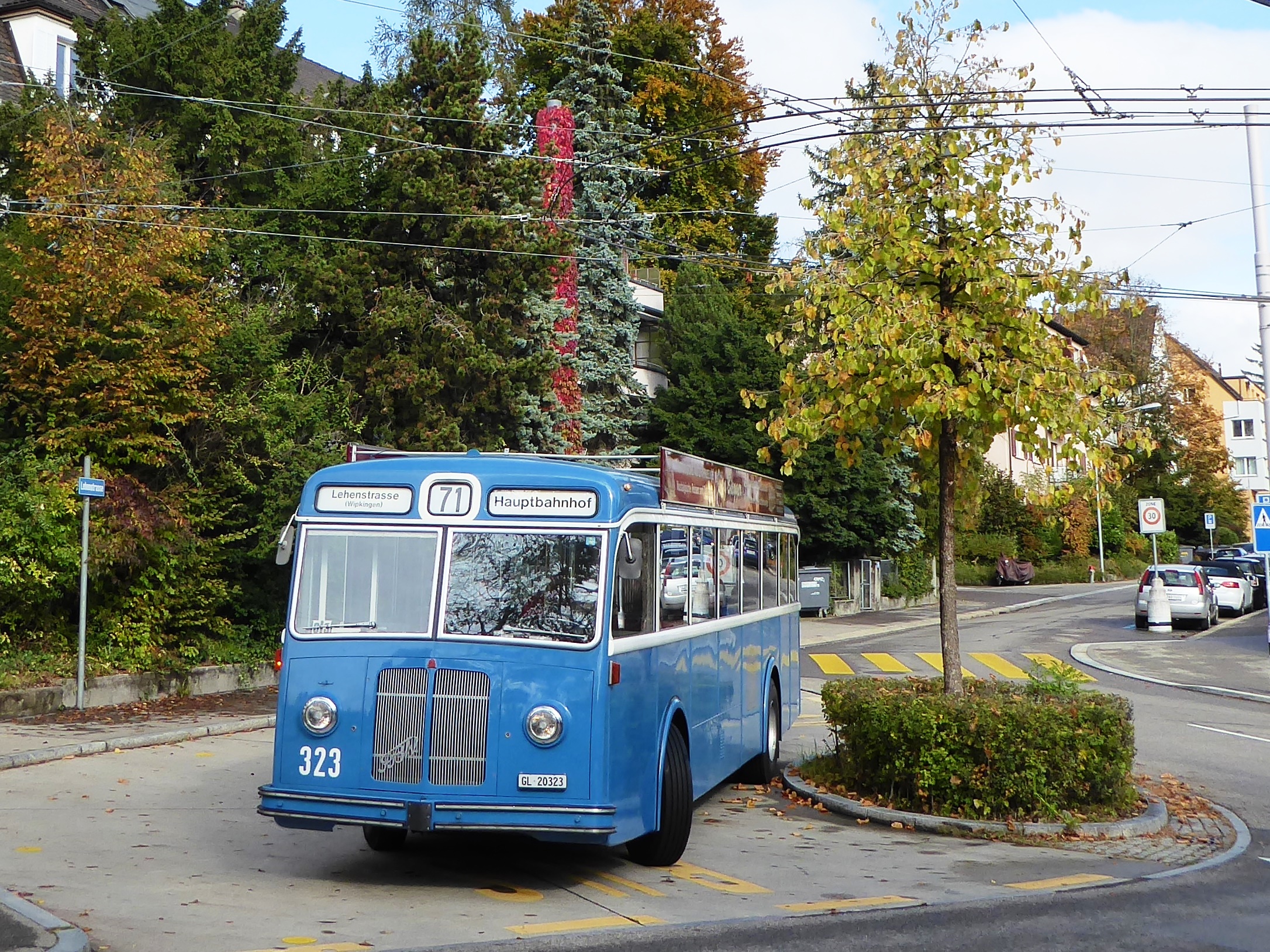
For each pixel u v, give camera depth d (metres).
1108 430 12.09
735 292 46.91
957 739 11.20
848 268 12.30
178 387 18.47
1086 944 7.32
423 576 8.72
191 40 22.62
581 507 8.79
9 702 15.93
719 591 11.66
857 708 11.98
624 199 37.25
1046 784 11.08
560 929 7.43
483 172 24.36
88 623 18.17
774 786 13.49
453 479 8.89
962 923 7.75
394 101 24.62
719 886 8.83
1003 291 11.74
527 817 8.16
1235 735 17.45
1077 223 12.16
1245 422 92.00
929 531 48.72
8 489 17.08
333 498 8.98
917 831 11.09
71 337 17.55
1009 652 29.64
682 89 46.56
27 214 18.16
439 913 7.79
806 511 39.56
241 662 20.30
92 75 22.58
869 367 11.67
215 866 9.14
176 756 14.26
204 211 21.22
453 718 8.37
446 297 24.48
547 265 24.69
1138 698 21.78
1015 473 67.31
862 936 7.39
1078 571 64.25
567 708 8.36
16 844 9.58
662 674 9.59
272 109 23.06
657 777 9.27
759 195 49.97
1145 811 11.55
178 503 18.67
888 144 12.36
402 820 8.20
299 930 7.30
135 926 7.31
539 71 44.50
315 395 21.25
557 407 28.66
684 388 38.25
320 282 22.00
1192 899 8.59
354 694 8.48
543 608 8.59
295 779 8.50
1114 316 74.75
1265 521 27.03
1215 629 35.41
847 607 42.53
